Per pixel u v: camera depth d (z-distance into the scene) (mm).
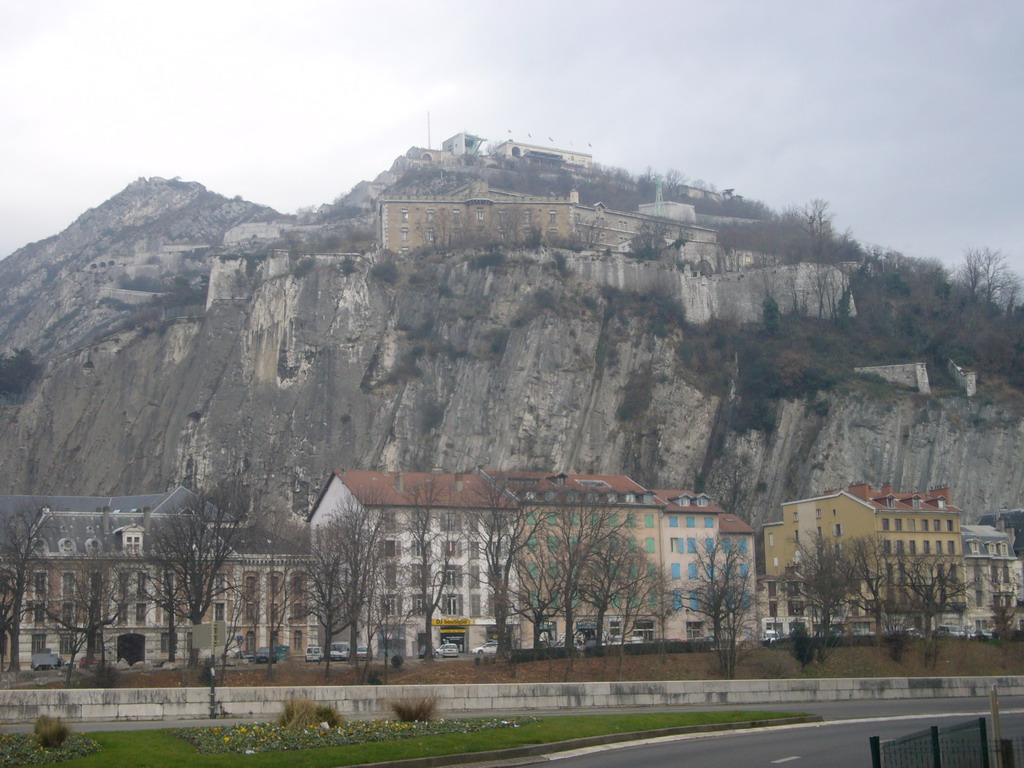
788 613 136250
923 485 178375
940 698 81875
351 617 96812
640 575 109312
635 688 71438
